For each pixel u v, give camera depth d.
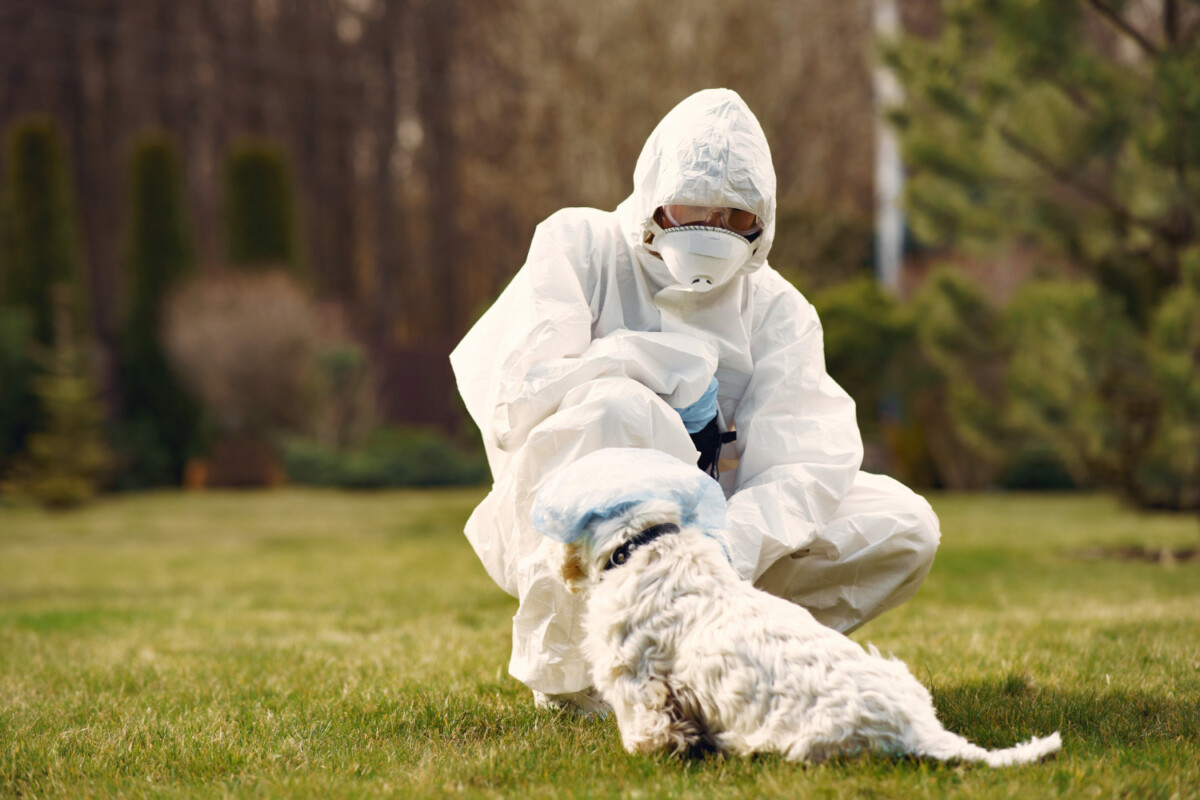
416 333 28.73
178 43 26.83
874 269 19.19
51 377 18.72
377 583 8.18
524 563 3.15
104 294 25.52
